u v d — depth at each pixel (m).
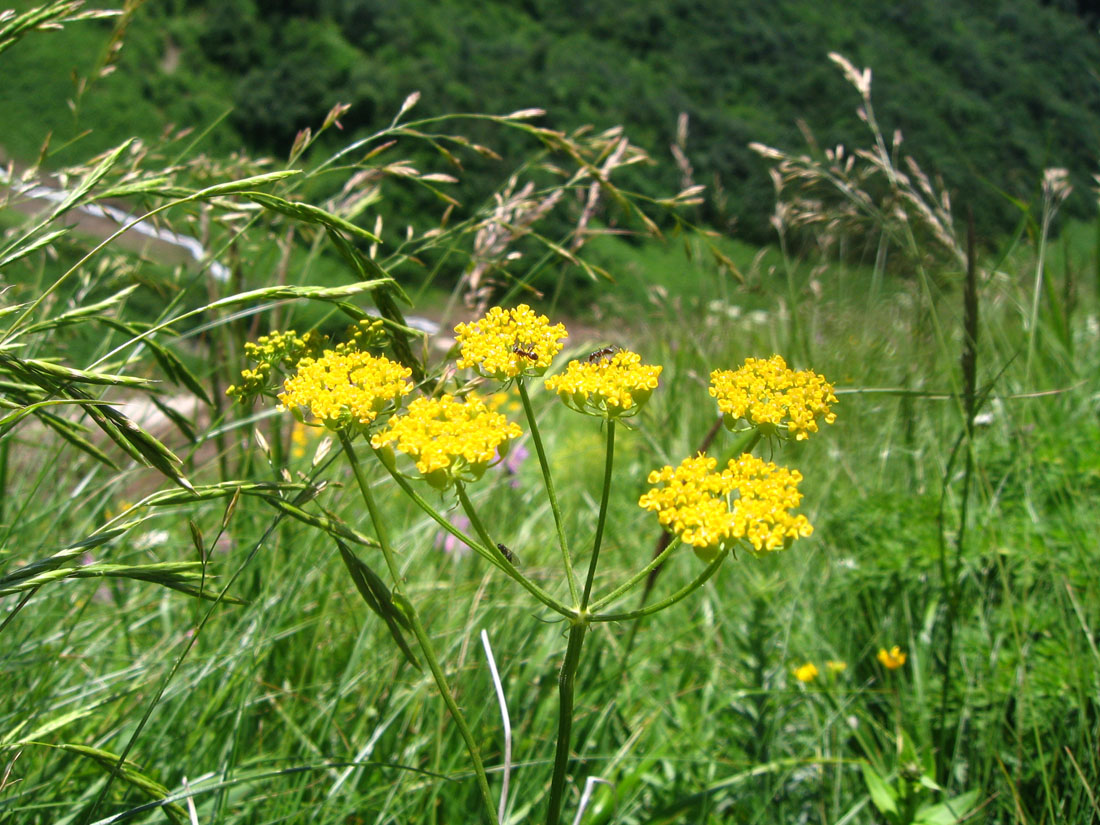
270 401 0.21
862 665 0.26
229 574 0.24
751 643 0.25
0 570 0.19
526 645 0.24
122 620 0.24
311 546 0.24
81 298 0.22
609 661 0.26
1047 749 0.21
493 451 0.12
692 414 0.42
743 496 0.12
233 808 0.19
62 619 0.23
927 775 0.20
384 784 0.20
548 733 0.23
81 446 0.15
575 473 0.45
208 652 0.22
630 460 0.45
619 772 0.22
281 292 0.15
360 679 0.23
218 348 0.26
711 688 0.26
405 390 0.13
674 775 0.23
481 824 0.20
